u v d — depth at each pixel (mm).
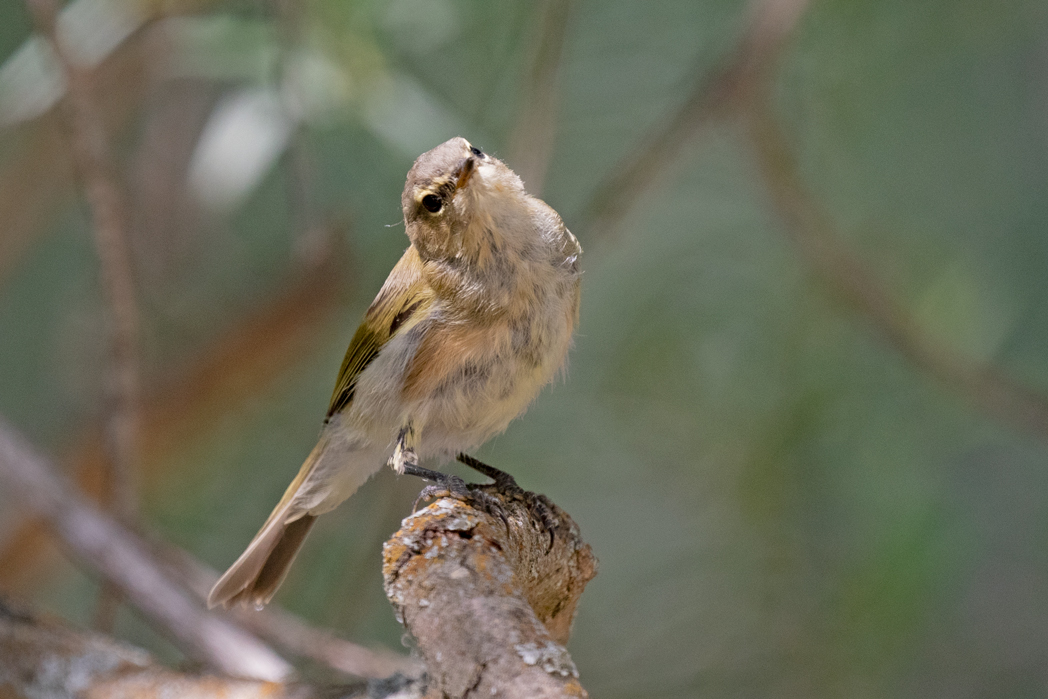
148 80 11453
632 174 9859
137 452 11141
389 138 9484
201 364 11906
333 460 7617
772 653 9789
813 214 9867
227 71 9977
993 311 10773
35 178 11617
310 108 9555
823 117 10922
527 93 9734
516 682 3715
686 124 9789
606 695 10125
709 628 10234
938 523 9406
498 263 6664
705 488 10508
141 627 12352
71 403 13133
